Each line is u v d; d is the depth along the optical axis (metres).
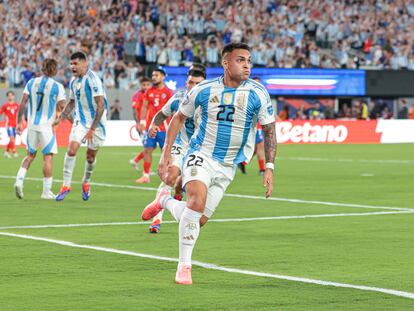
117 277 14.35
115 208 25.11
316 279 14.23
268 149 14.57
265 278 14.30
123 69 74.31
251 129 14.54
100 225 21.20
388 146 64.81
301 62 80.06
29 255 16.58
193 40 77.81
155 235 19.44
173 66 74.62
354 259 16.31
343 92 79.56
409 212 24.33
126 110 73.44
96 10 78.06
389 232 20.17
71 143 26.80
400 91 81.19
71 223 21.59
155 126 17.75
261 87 14.42
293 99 79.19
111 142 64.00
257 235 19.56
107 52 74.94
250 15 81.69
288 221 22.19
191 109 14.44
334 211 24.52
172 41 76.81
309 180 35.47
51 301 12.50
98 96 26.50
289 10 83.25
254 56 79.00
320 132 70.31
